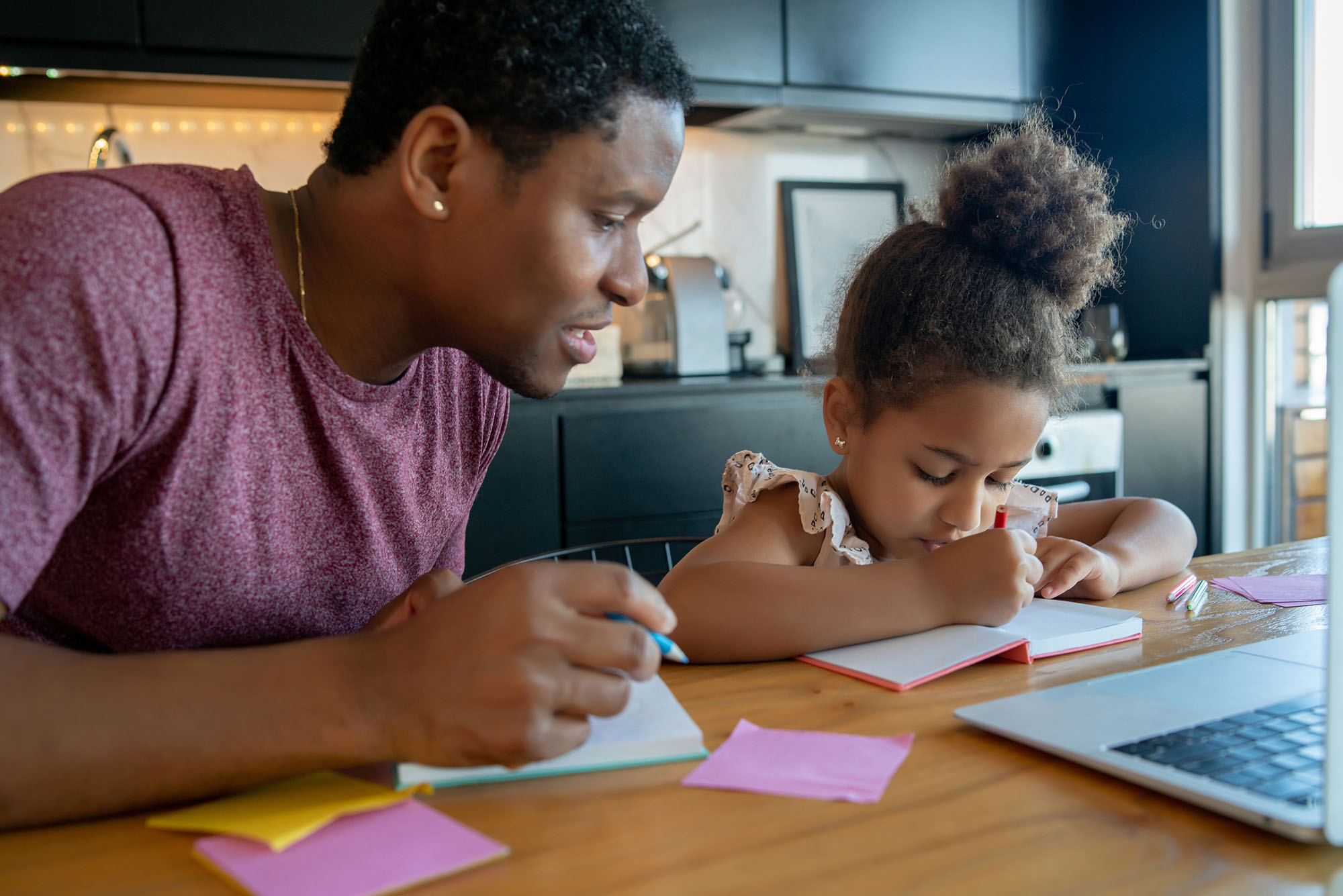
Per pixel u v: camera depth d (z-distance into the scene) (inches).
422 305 28.4
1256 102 109.2
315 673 19.6
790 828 18.1
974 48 110.6
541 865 16.9
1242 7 108.3
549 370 28.6
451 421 34.6
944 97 109.6
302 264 29.0
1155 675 25.7
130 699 18.9
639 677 20.2
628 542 51.2
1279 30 107.0
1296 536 111.6
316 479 29.6
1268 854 16.9
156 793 18.8
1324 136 104.7
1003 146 39.7
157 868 17.2
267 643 29.9
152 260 23.2
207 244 25.4
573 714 19.9
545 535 82.7
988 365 36.0
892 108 106.7
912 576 31.9
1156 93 112.7
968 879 16.1
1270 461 113.1
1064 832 17.8
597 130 24.6
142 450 24.5
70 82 83.9
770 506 40.6
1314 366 107.2
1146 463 106.4
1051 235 37.8
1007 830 17.9
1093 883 16.0
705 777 20.4
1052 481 98.6
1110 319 108.3
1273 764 19.4
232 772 18.9
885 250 40.8
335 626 31.6
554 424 82.4
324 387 28.6
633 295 27.6
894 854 17.1
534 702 19.0
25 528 19.9
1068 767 20.7
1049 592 36.3
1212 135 108.3
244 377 26.6
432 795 19.9
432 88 24.9
